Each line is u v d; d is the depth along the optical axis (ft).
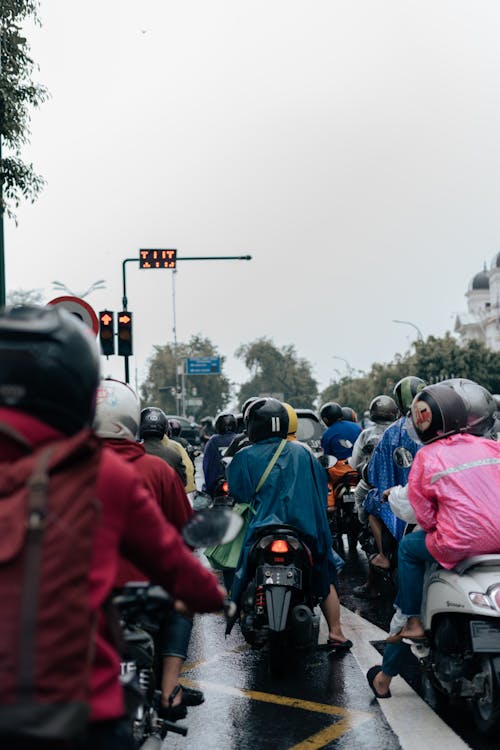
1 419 6.87
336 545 36.60
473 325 409.90
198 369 286.87
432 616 15.65
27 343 6.97
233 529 8.65
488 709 14.84
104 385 13.57
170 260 79.05
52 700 5.76
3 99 44.57
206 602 7.64
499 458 15.49
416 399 16.35
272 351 485.56
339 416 35.58
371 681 16.96
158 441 19.38
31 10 45.93
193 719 16.38
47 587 5.92
